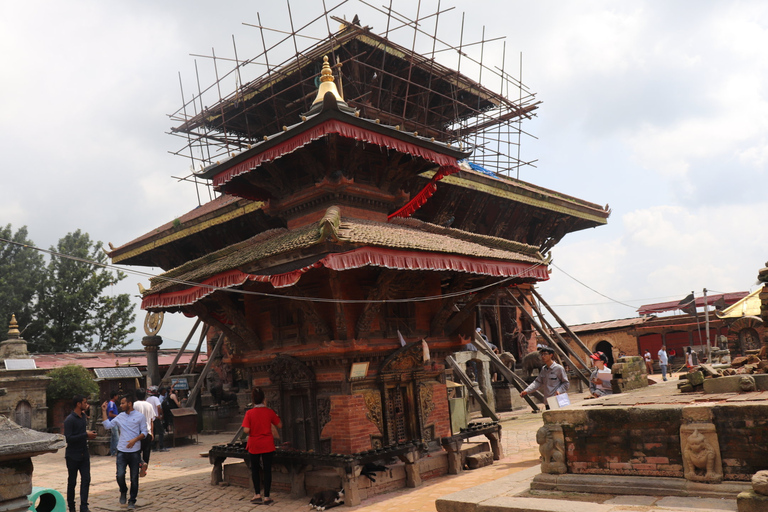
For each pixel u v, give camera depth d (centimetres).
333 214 950
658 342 4841
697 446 628
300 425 1092
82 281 4788
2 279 4491
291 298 1047
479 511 695
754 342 2317
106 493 1188
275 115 2938
